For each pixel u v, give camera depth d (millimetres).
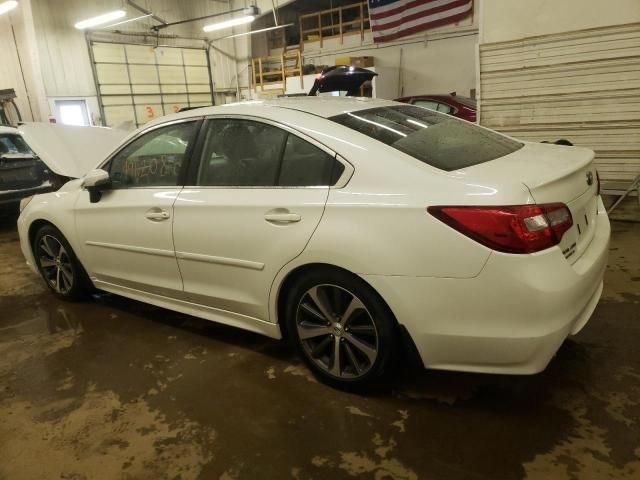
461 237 1724
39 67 13914
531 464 1732
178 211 2533
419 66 13242
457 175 1835
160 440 2004
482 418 1991
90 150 4074
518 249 1661
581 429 1888
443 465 1757
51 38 14062
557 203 1766
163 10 16672
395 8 12922
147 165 2783
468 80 12484
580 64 4684
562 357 2379
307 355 2305
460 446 1844
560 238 1754
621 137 4641
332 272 2047
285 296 2311
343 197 1978
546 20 4758
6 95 11891
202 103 18250
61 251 3414
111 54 15461
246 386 2342
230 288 2441
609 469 1688
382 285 1884
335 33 15703
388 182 1909
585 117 4785
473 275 1722
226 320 2570
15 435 2098
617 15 4406
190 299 2684
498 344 1757
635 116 4531
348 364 2215
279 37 17391
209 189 2457
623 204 4648
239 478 1776
